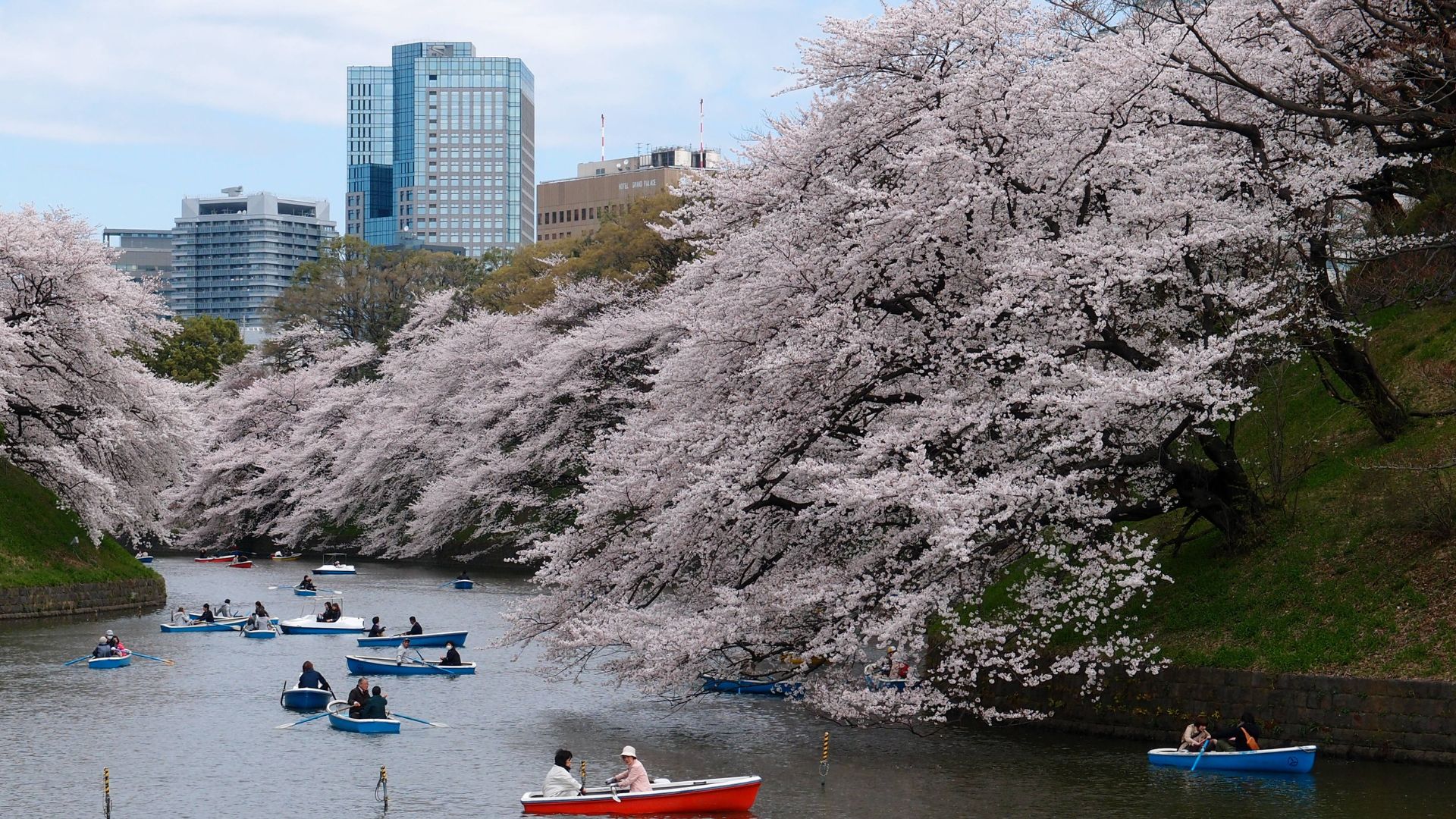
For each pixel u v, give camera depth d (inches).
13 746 1099.3
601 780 973.8
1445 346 1146.7
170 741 1126.4
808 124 1142.3
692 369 1146.0
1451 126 984.9
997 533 911.7
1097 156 997.2
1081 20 1152.2
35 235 2066.9
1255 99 1088.8
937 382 1016.9
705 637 975.6
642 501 1122.7
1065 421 927.7
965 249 1026.1
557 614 1164.5
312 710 1267.2
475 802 915.4
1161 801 844.6
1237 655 959.0
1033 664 1082.1
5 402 1958.7
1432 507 950.4
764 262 1067.3
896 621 895.1
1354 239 1143.0
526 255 3730.3
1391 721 872.9
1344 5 1088.2
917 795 888.9
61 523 2180.1
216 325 4864.7
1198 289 978.7
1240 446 1199.6
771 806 869.8
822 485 960.9
